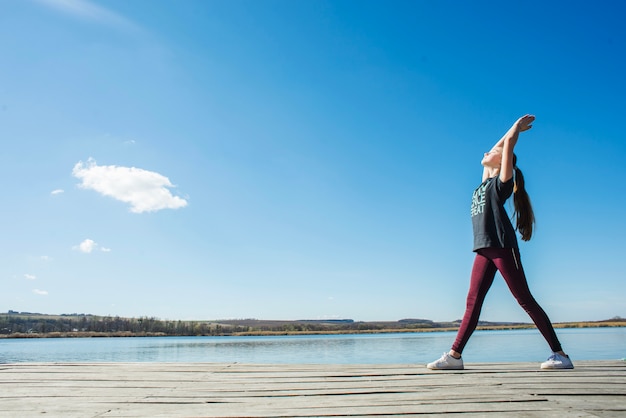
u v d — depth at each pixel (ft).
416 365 14.03
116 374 12.22
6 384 10.47
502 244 12.68
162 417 6.81
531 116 12.75
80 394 9.03
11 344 239.91
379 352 100.94
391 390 9.14
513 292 12.84
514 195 13.62
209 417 6.79
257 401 8.13
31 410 7.44
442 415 6.80
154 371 12.86
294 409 7.35
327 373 12.11
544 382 10.13
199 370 13.00
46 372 12.71
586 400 7.93
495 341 153.99
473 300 13.04
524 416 6.66
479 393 8.70
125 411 7.32
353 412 7.06
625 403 7.66
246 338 330.34
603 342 116.47
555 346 12.76
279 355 93.86
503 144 13.73
